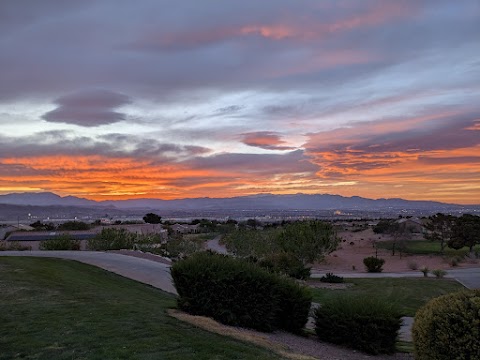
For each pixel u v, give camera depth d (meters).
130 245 39.78
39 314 10.19
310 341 10.91
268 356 8.05
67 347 7.84
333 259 59.12
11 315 10.09
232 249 40.16
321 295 26.56
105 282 17.39
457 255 61.19
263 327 11.02
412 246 75.00
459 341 7.13
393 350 10.72
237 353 7.87
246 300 10.85
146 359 7.25
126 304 11.57
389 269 51.09
